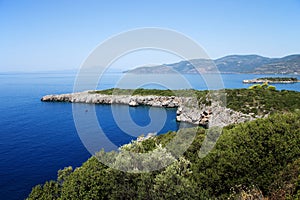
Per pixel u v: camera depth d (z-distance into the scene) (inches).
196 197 255.9
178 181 257.1
